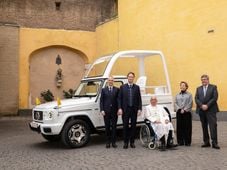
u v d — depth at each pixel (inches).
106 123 400.2
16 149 407.5
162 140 372.5
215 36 603.5
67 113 404.5
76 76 961.5
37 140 476.7
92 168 299.6
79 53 965.2
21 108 894.4
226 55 586.6
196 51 636.7
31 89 916.0
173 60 681.6
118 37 856.9
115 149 389.1
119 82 454.9
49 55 939.3
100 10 978.1
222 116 585.6
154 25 730.2
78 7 959.0
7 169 305.3
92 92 449.7
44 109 407.5
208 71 614.5
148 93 467.2
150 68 652.1
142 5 765.3
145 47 757.3
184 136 397.1
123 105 393.1
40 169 301.7
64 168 303.0
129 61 641.0
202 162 310.7
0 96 870.4
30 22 917.2
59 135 418.9
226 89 585.0
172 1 683.4
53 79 938.7
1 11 904.9
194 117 633.0
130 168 295.4
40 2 928.9
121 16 842.2
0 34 877.2
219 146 388.2
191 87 644.1
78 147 406.3
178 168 291.0
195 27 638.5
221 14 594.9
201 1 626.5
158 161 319.3
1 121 765.9
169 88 487.8
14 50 890.7
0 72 872.3
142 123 452.1
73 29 952.9
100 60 491.5
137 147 398.0
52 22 935.0
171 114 474.0
